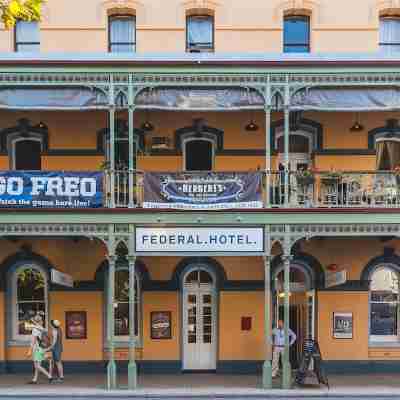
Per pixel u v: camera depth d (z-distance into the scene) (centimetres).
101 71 1453
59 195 1445
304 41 1784
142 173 1498
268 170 1456
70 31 1753
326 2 1762
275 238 1453
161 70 1455
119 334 1708
